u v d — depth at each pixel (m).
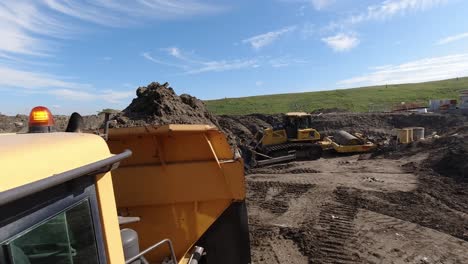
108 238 2.33
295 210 12.33
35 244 1.72
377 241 9.30
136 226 4.82
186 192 4.78
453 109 41.69
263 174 20.08
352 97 92.25
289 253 8.77
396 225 10.44
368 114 42.16
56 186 1.86
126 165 4.79
